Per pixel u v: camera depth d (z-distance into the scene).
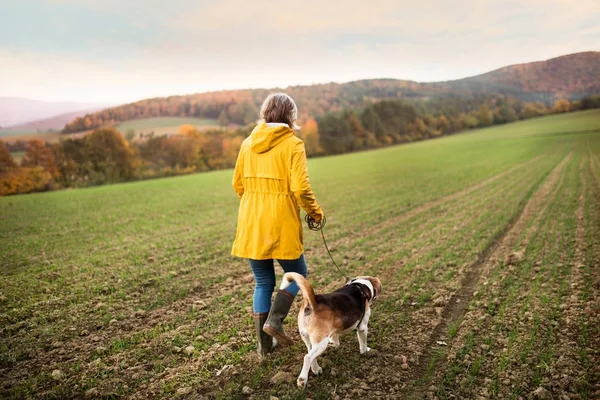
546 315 4.69
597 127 58.22
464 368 3.68
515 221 10.48
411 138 82.62
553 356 3.80
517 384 3.42
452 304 5.27
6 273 6.95
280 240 3.62
